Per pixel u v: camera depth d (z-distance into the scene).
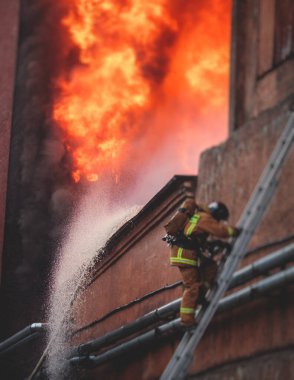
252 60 17.81
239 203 16.61
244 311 16.06
